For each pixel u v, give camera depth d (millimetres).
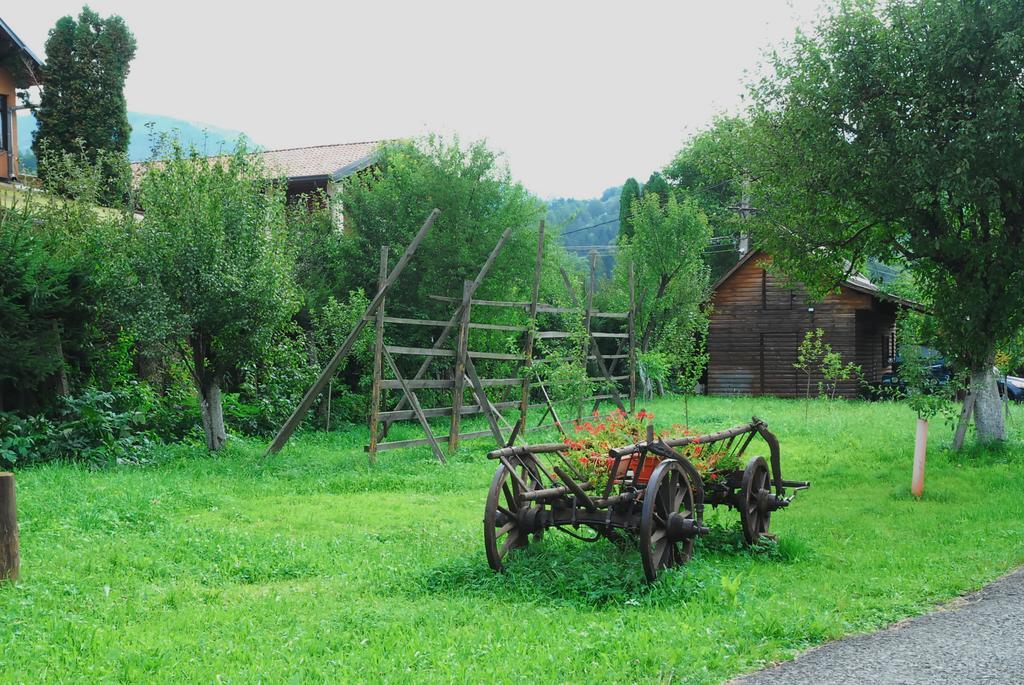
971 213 15469
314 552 8695
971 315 15258
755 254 35719
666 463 7566
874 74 14695
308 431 18984
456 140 23016
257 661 5469
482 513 10883
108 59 28312
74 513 9664
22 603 6547
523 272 22766
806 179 15734
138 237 15219
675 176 47031
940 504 11641
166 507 10562
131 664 5379
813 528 10234
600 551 8156
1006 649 5801
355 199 23469
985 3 13531
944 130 14141
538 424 19188
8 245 13781
